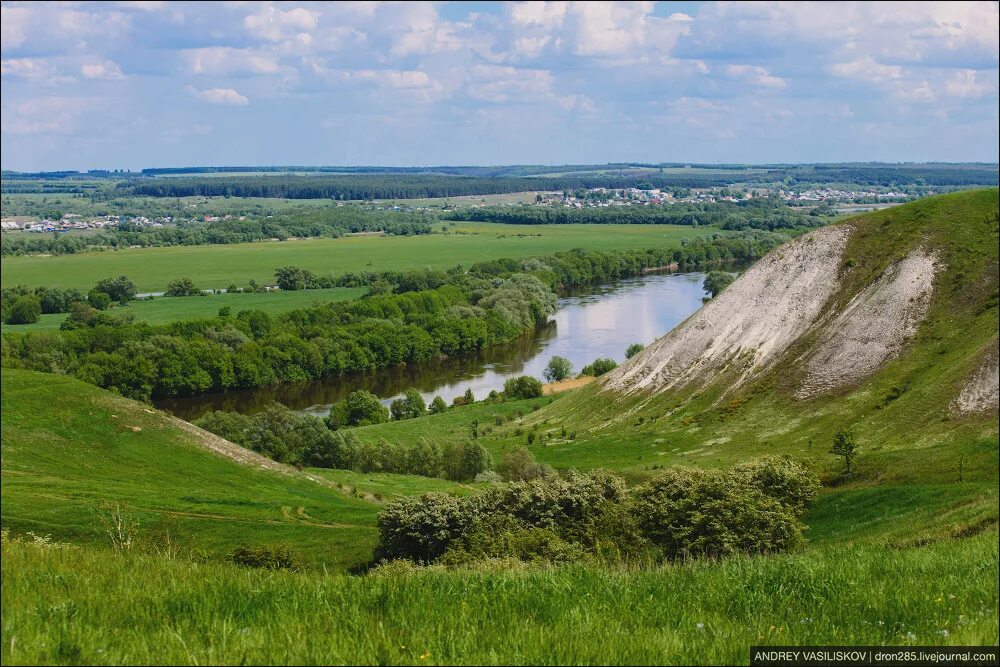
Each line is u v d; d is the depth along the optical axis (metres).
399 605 11.26
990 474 53.69
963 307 83.19
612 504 41.19
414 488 80.75
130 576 12.45
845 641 10.55
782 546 35.56
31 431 76.19
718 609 12.10
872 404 76.00
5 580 11.77
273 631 9.92
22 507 58.25
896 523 42.16
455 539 42.19
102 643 9.16
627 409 95.75
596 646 9.54
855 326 86.31
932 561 17.44
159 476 73.94
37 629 9.47
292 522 61.25
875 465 61.31
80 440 77.06
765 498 38.12
